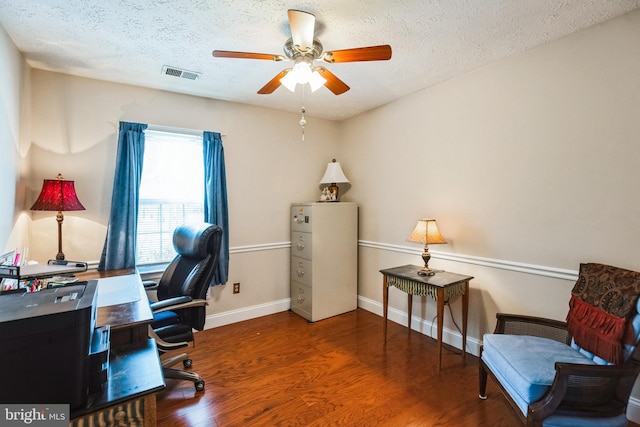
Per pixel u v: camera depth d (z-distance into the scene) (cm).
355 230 368
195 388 210
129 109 275
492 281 245
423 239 257
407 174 313
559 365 140
